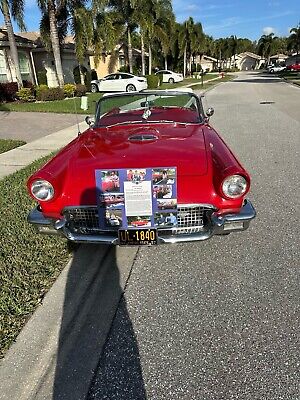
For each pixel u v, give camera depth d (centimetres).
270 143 742
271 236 351
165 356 217
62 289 282
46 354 221
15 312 254
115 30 2480
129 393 194
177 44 4734
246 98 1791
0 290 275
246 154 655
